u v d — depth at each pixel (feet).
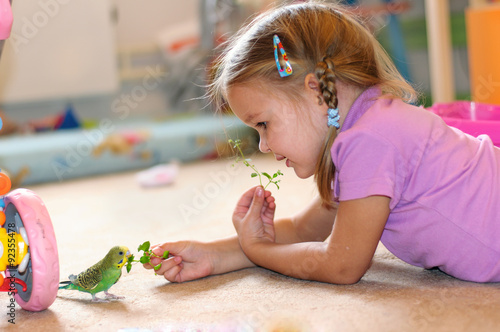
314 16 5.01
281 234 5.45
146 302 4.86
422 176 4.77
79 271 5.49
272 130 4.94
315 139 4.93
